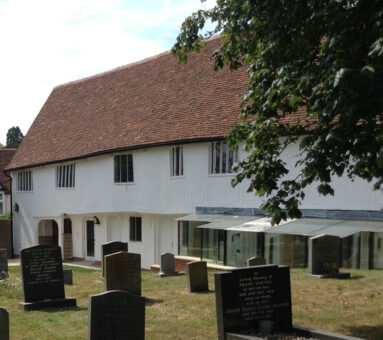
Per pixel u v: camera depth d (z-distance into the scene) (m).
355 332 10.75
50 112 40.34
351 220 18.62
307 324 11.42
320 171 8.77
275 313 9.78
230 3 10.70
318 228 18.31
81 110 36.28
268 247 20.36
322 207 19.64
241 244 21.22
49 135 37.31
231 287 9.38
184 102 27.22
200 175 23.97
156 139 26.00
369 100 7.64
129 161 28.09
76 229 34.66
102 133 31.05
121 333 9.09
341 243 18.11
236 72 25.81
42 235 38.50
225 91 25.31
